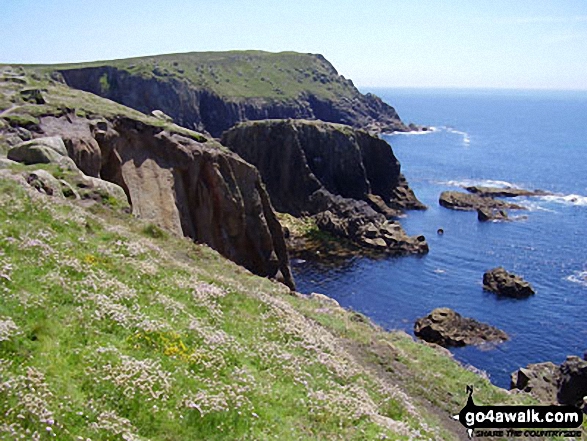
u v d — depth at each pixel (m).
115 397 13.14
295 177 123.75
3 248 19.02
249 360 18.09
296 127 126.75
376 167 133.00
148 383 13.90
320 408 16.30
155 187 55.28
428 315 63.50
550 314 68.38
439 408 23.33
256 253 63.03
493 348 59.25
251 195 62.97
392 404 19.72
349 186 129.00
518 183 156.75
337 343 25.61
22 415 11.02
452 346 59.59
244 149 128.50
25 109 50.53
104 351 14.73
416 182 157.38
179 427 12.98
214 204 59.66
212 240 59.44
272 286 33.25
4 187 25.84
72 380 13.35
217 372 16.05
